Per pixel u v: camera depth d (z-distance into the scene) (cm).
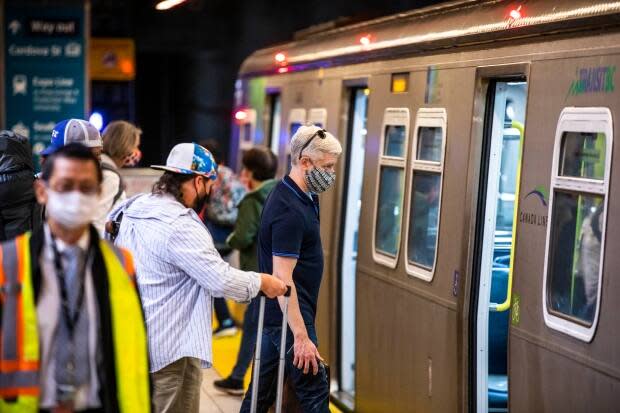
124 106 3322
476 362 865
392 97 1035
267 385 789
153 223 678
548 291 735
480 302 863
